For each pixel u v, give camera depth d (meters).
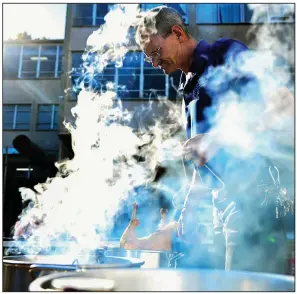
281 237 0.94
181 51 1.23
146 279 0.62
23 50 12.98
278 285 0.56
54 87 12.71
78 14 10.40
